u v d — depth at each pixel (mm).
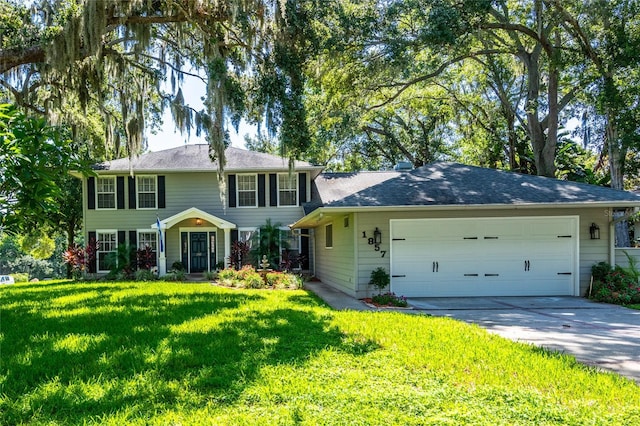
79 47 10617
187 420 3188
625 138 14977
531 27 17750
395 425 3084
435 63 15289
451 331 6273
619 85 15414
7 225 4770
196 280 16312
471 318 8148
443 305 9836
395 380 4082
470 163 27656
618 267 10852
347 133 16375
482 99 24281
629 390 3904
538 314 8594
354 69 14773
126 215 18609
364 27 12320
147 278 16328
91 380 4043
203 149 20266
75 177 20125
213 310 7984
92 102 15734
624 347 5832
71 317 7262
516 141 24406
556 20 15688
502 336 6484
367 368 4461
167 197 18781
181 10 10859
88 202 18484
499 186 11672
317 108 16828
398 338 5773
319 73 14195
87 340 5543
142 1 10344
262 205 18938
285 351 5090
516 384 4004
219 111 11016
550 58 16734
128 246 17281
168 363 4555
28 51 10859
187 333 5938
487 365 4578
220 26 11969
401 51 12984
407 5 12383
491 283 11141
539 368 4484
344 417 3217
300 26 11445
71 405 3482
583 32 15844
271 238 17797
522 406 3445
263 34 11219
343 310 8750
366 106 19344
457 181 12117
